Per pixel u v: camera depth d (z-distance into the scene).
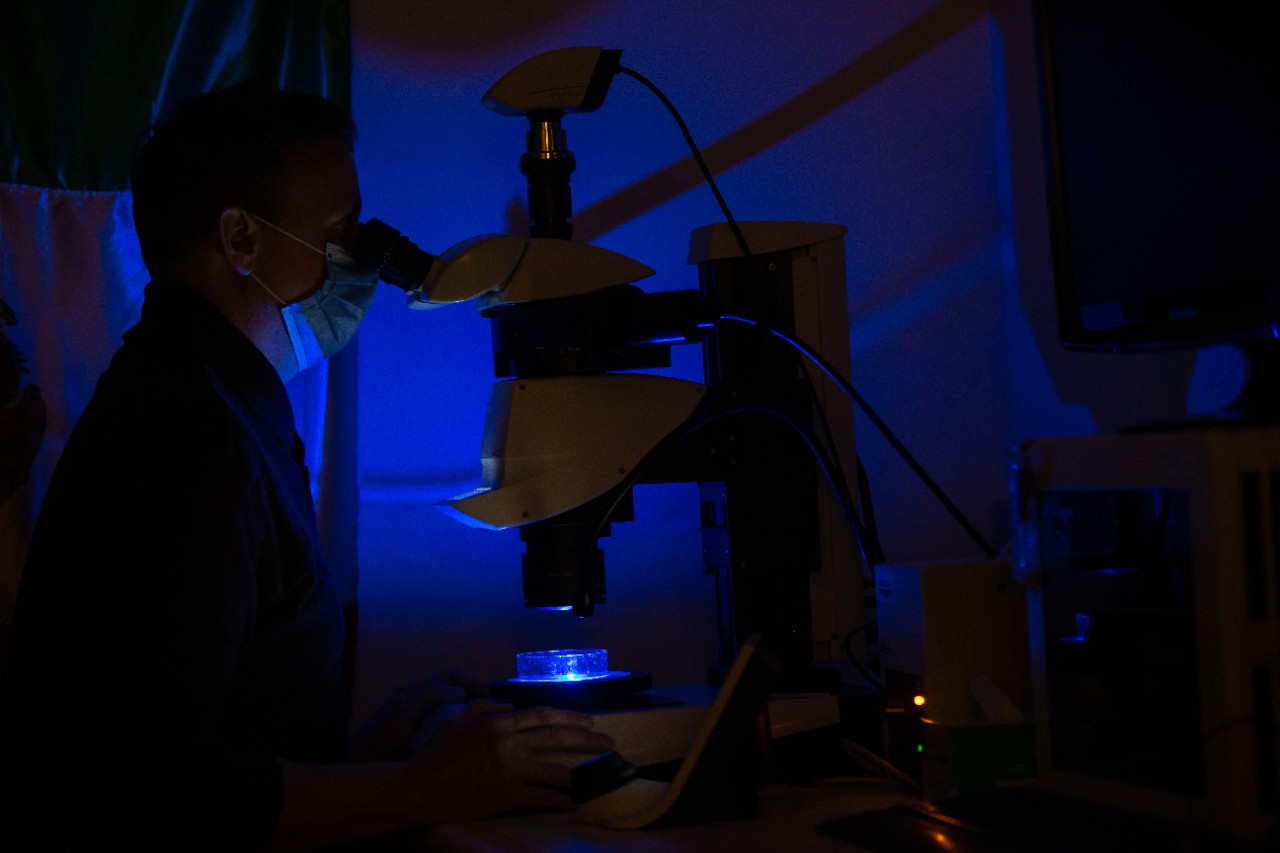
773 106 1.76
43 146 1.49
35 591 1.02
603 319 1.29
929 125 1.83
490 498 1.23
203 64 1.54
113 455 1.03
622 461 1.27
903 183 1.81
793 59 1.77
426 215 1.63
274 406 1.21
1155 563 0.90
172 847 0.95
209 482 1.02
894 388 1.79
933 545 1.80
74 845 0.95
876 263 1.79
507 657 1.64
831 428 1.41
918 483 1.79
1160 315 1.06
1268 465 0.80
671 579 1.71
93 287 1.50
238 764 0.98
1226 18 0.97
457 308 1.65
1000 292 1.85
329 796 1.00
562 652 1.34
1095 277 1.15
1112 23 1.11
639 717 1.16
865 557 1.34
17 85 1.48
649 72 1.71
